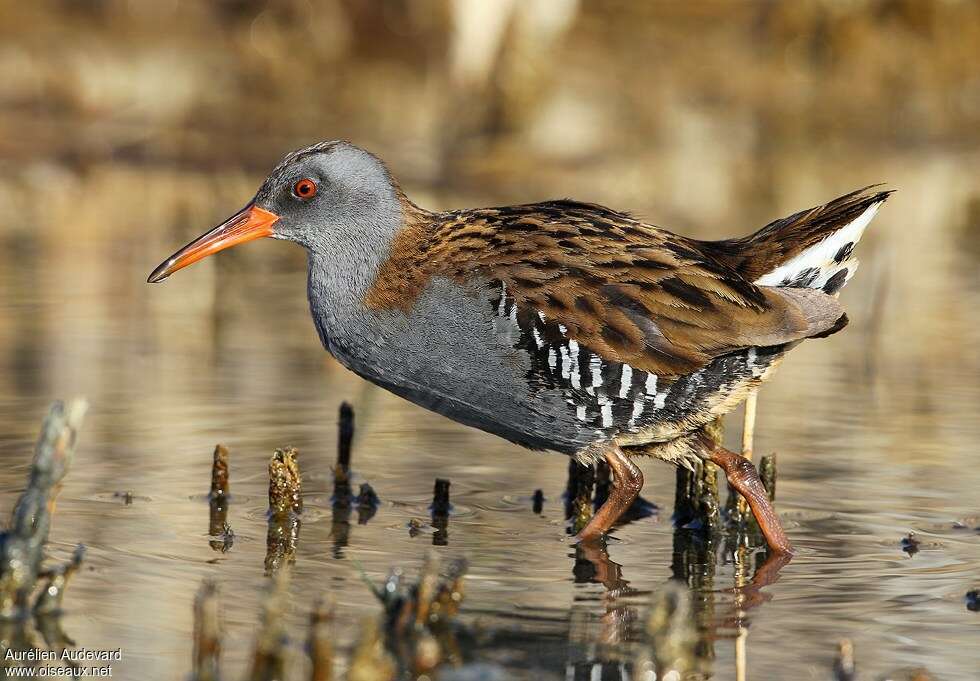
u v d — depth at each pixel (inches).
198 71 1215.6
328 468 498.6
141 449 509.4
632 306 430.9
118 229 888.3
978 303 756.0
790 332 428.5
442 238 448.5
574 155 1061.8
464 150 1053.8
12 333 666.2
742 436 510.6
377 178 456.8
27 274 783.7
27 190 973.2
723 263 451.2
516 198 942.4
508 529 447.2
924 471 495.5
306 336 690.2
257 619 364.8
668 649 335.6
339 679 328.2
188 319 713.0
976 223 946.7
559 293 430.6
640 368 430.6
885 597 390.9
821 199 971.3
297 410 565.6
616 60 1263.5
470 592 391.2
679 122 1173.1
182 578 393.7
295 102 1164.5
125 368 617.9
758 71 1258.0
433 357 445.4
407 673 338.0
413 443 534.9
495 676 337.1
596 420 439.2
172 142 1071.6
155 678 331.9
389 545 427.8
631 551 432.1
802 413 568.1
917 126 1202.6
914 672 337.4
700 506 455.2
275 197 466.9
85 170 1016.9
